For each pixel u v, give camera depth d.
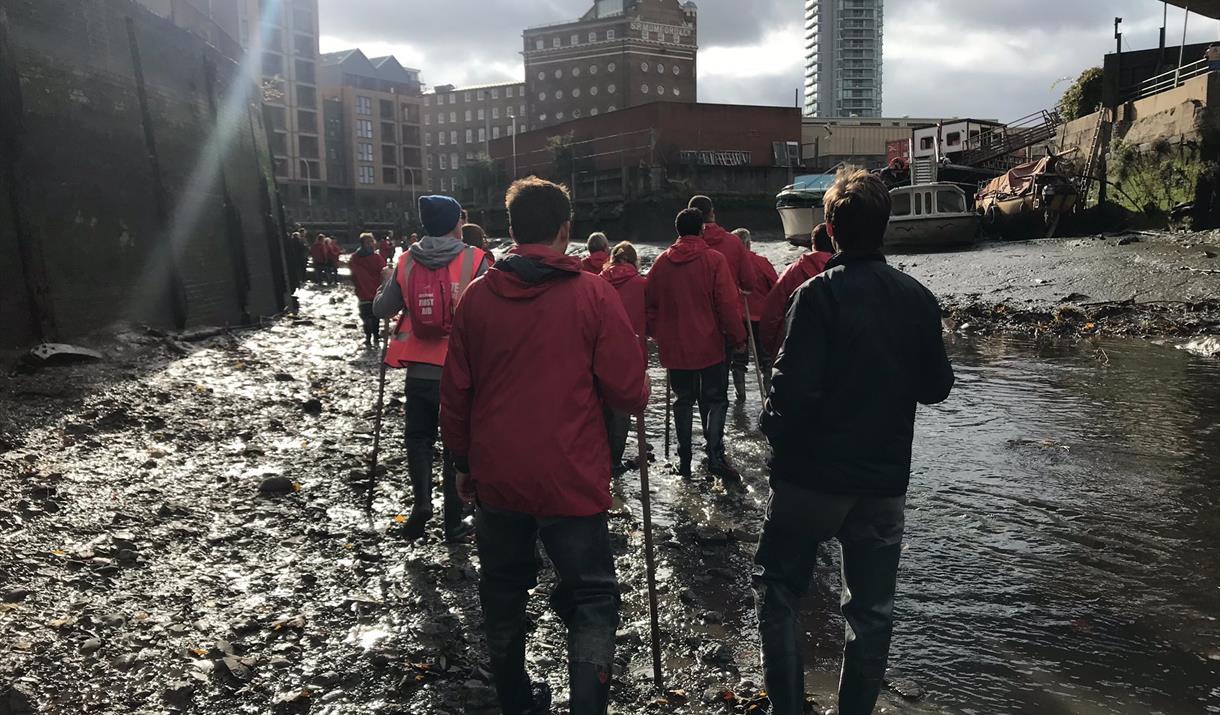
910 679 3.36
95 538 4.65
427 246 4.59
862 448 2.59
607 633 2.62
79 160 10.79
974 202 33.38
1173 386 9.46
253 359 11.67
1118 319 14.82
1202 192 23.64
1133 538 4.88
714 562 4.62
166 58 14.30
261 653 3.51
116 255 11.51
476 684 3.30
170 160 13.84
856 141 81.50
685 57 101.69
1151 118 26.52
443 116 138.25
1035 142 37.12
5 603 3.79
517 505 2.60
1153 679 3.34
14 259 9.15
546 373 2.58
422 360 4.61
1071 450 6.80
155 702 3.13
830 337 2.59
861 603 2.69
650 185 60.78
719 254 5.91
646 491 3.33
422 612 3.95
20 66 9.64
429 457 4.75
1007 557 4.63
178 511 5.19
